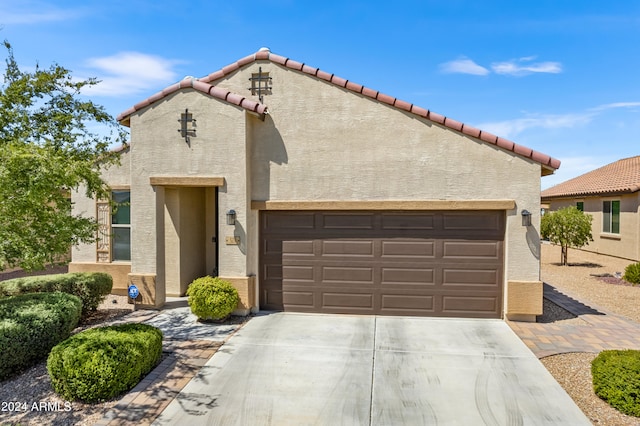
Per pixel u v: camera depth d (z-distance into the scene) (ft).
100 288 32.50
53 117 30.68
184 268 38.99
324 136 32.09
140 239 33.27
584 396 18.56
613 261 66.08
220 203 32.17
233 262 32.01
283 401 18.15
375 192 31.53
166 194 38.11
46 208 25.20
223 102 32.04
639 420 16.40
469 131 30.09
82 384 17.56
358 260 32.22
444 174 30.71
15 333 20.13
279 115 32.60
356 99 31.73
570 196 83.20
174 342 25.58
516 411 17.25
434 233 31.35
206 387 19.43
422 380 20.26
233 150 31.91
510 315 29.94
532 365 22.02
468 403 17.97
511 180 29.96
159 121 32.83
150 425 16.15
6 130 28.68
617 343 25.39
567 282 47.57
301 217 32.89
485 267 30.83
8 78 30.40
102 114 32.94
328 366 21.98
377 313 32.04
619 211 69.26
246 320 30.60
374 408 17.56
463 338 26.40
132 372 19.02
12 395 18.42
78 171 25.32
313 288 32.76
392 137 31.30
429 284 31.42
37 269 25.09
